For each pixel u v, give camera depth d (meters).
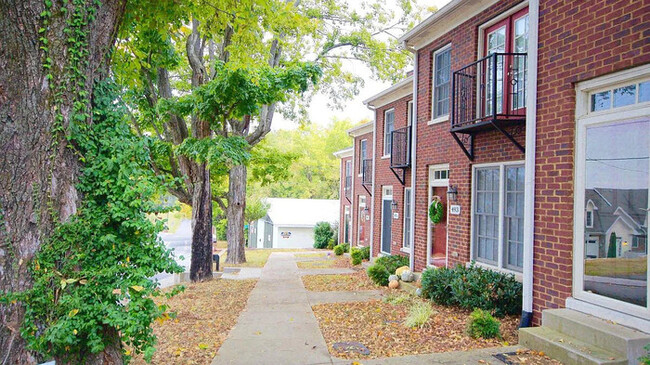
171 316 4.15
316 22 16.42
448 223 8.98
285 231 31.80
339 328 6.61
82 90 3.86
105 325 3.98
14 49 3.54
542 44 5.75
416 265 10.24
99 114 4.07
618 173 4.81
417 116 10.39
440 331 6.10
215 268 15.48
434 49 9.71
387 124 14.62
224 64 9.59
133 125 11.62
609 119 4.89
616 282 4.78
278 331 6.50
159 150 10.91
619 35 4.73
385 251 14.37
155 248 3.98
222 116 10.54
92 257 3.82
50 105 3.66
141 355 5.36
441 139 9.30
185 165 11.91
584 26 5.14
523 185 7.06
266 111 15.62
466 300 6.79
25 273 3.54
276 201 35.19
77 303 3.52
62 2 3.70
